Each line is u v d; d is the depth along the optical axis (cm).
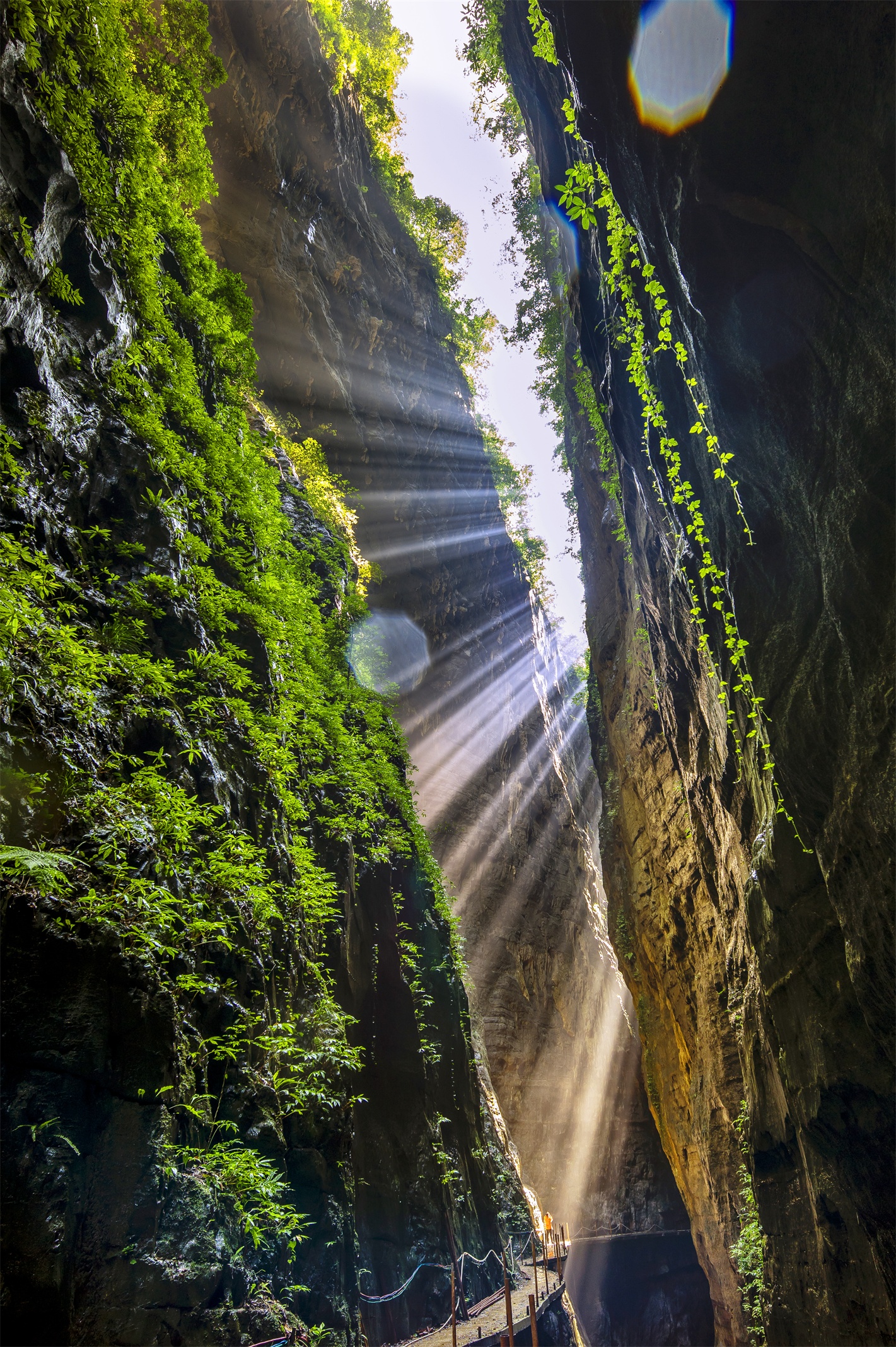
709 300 768
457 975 1538
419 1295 963
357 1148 921
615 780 2483
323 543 1575
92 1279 391
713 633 1043
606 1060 4059
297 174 2689
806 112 582
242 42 2427
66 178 717
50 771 474
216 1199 475
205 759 655
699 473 938
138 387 804
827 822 754
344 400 2845
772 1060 1168
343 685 1381
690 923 1794
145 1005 459
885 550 594
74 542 620
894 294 530
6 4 654
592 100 873
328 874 869
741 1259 1455
